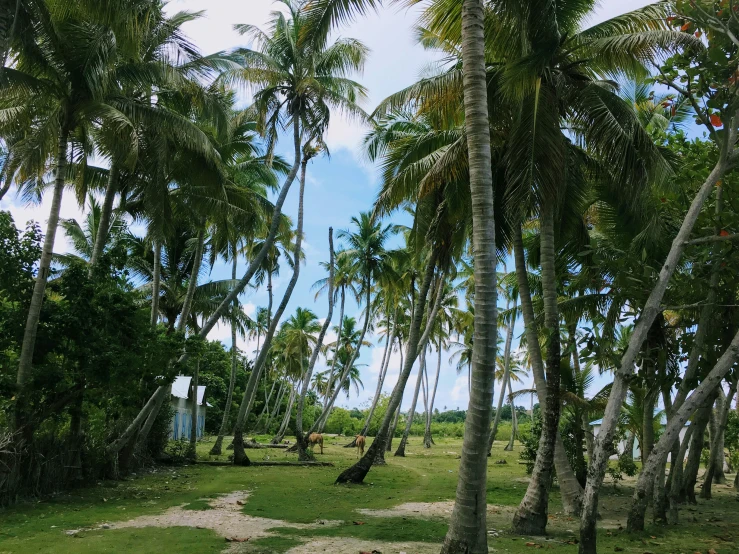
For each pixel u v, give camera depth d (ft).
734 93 24.80
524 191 33.32
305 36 33.22
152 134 51.31
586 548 22.45
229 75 60.80
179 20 51.60
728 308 35.29
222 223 61.98
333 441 163.43
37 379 37.22
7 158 50.34
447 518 34.35
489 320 21.70
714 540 29.48
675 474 36.06
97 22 38.99
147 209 51.90
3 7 29.50
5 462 35.55
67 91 42.32
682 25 25.84
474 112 23.07
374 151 67.36
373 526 30.94
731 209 31.40
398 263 95.91
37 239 40.32
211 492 44.78
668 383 31.35
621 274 29.84
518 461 99.50
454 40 36.27
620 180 36.96
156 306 58.13
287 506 38.24
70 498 40.06
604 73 39.40
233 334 94.84
